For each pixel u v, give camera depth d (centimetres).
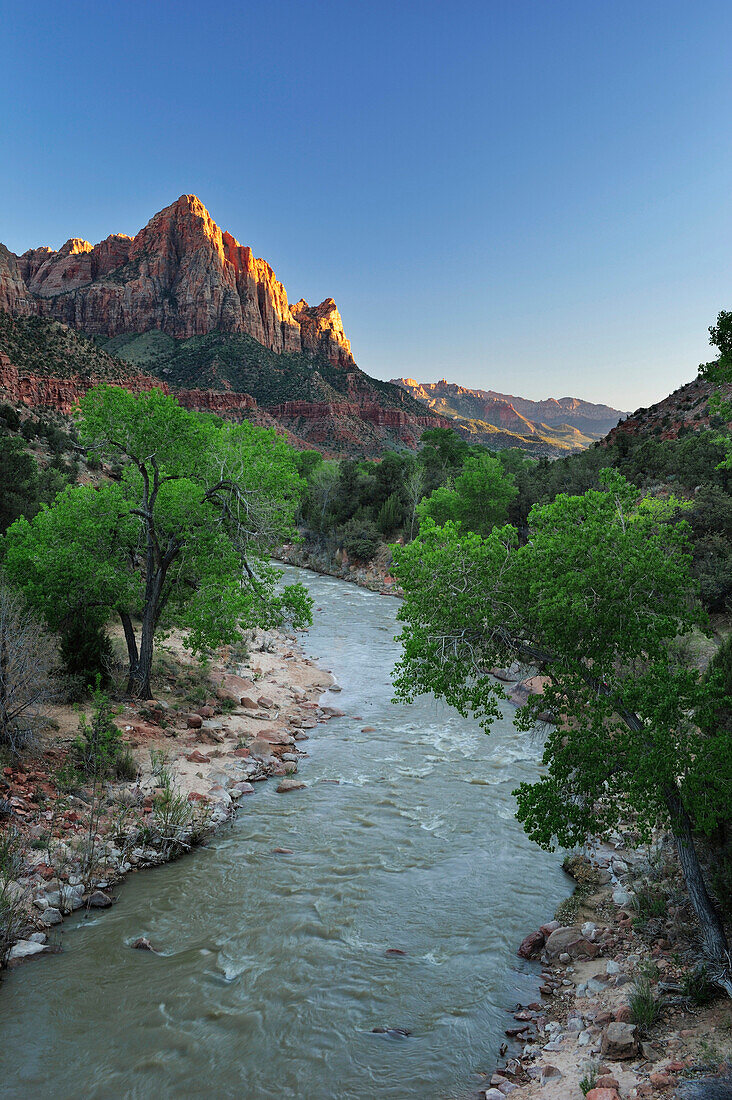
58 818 1162
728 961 723
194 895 1057
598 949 909
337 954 912
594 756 786
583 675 845
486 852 1237
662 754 725
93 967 857
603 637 845
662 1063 627
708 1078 565
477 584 920
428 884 1118
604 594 820
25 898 952
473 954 924
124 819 1228
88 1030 744
